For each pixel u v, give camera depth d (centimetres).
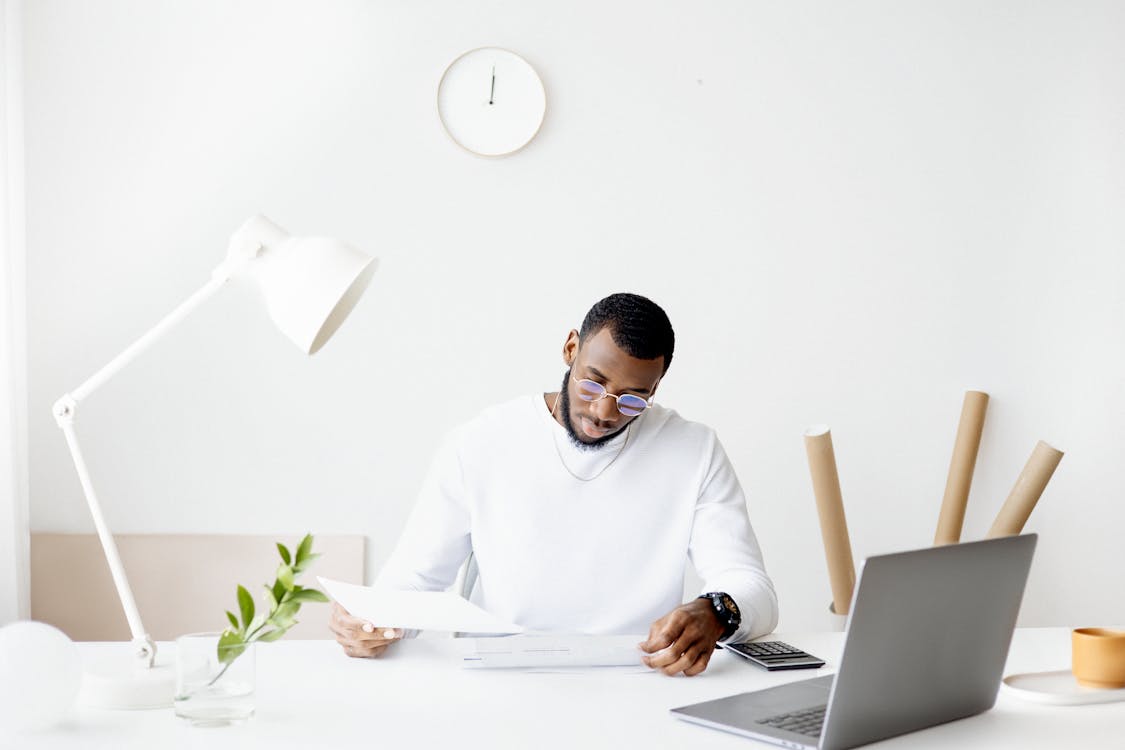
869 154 311
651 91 304
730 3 306
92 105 286
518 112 298
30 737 129
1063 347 316
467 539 213
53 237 286
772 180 308
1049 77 315
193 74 290
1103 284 316
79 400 156
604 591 206
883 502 313
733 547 202
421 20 296
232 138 291
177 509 290
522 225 300
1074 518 317
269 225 157
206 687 134
